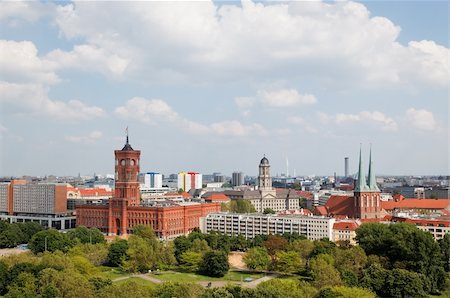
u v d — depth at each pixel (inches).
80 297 7819.9
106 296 7790.4
